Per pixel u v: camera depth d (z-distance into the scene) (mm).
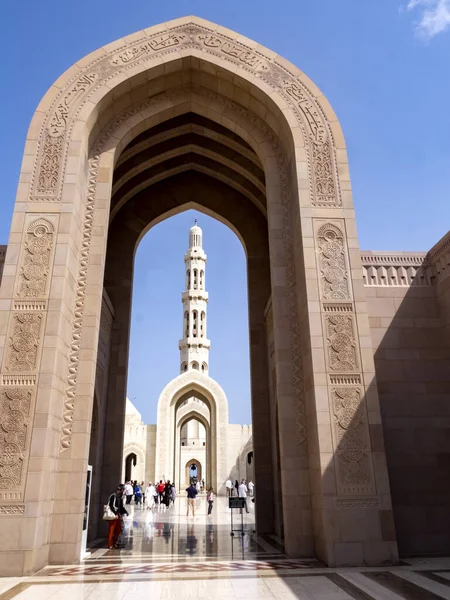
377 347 14711
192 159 20875
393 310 15125
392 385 14344
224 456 48219
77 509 11688
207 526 20078
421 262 15758
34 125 14445
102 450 17469
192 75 16500
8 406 11359
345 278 13547
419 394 14273
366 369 12602
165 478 46938
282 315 14328
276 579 9422
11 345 11938
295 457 12875
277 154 16250
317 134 15164
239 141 18547
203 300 65625
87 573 10180
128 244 20391
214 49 16188
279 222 15383
